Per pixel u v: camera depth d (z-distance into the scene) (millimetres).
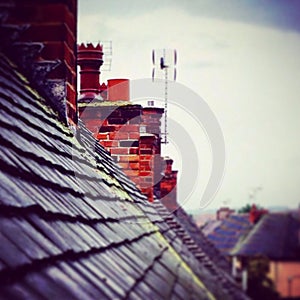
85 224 2848
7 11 4156
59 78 4156
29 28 4148
